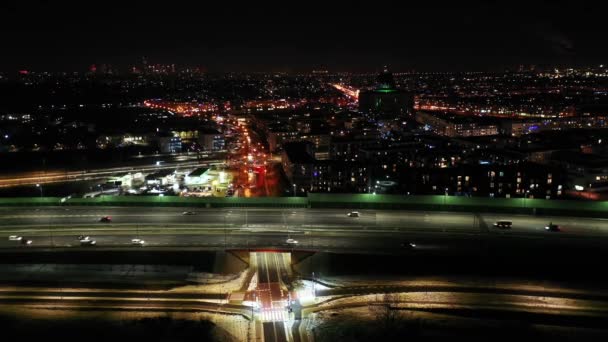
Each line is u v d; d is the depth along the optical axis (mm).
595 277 99500
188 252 107188
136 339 82688
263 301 93812
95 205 140625
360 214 128250
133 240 112250
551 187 175000
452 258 103875
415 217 125000
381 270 102938
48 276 103562
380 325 86250
